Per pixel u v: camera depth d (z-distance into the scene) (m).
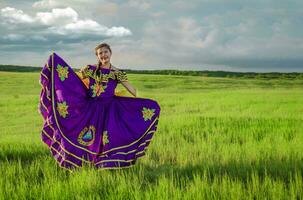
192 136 10.69
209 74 105.62
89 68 7.36
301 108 19.25
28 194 5.42
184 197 5.02
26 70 109.69
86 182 5.88
